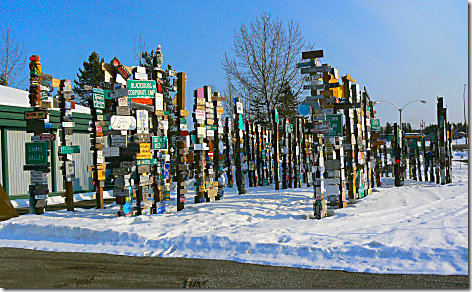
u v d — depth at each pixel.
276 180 17.86
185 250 8.18
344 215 10.77
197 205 13.22
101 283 6.34
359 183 14.04
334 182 11.55
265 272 6.75
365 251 7.24
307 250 7.48
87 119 20.22
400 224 9.43
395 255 7.07
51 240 9.51
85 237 9.33
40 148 12.48
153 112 12.29
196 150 14.09
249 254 7.71
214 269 7.00
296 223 9.85
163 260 7.67
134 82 11.70
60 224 9.84
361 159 14.20
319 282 6.14
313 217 10.80
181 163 12.72
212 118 14.63
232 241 8.10
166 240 8.52
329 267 6.88
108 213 12.35
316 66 11.12
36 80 12.42
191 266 7.22
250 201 13.77
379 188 17.41
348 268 6.78
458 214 10.30
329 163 11.58
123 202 11.29
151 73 12.39
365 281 6.14
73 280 6.52
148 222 10.48
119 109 11.31
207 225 9.84
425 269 6.53
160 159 12.58
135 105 11.77
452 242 7.41
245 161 21.00
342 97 13.38
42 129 12.56
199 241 8.30
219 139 15.30
